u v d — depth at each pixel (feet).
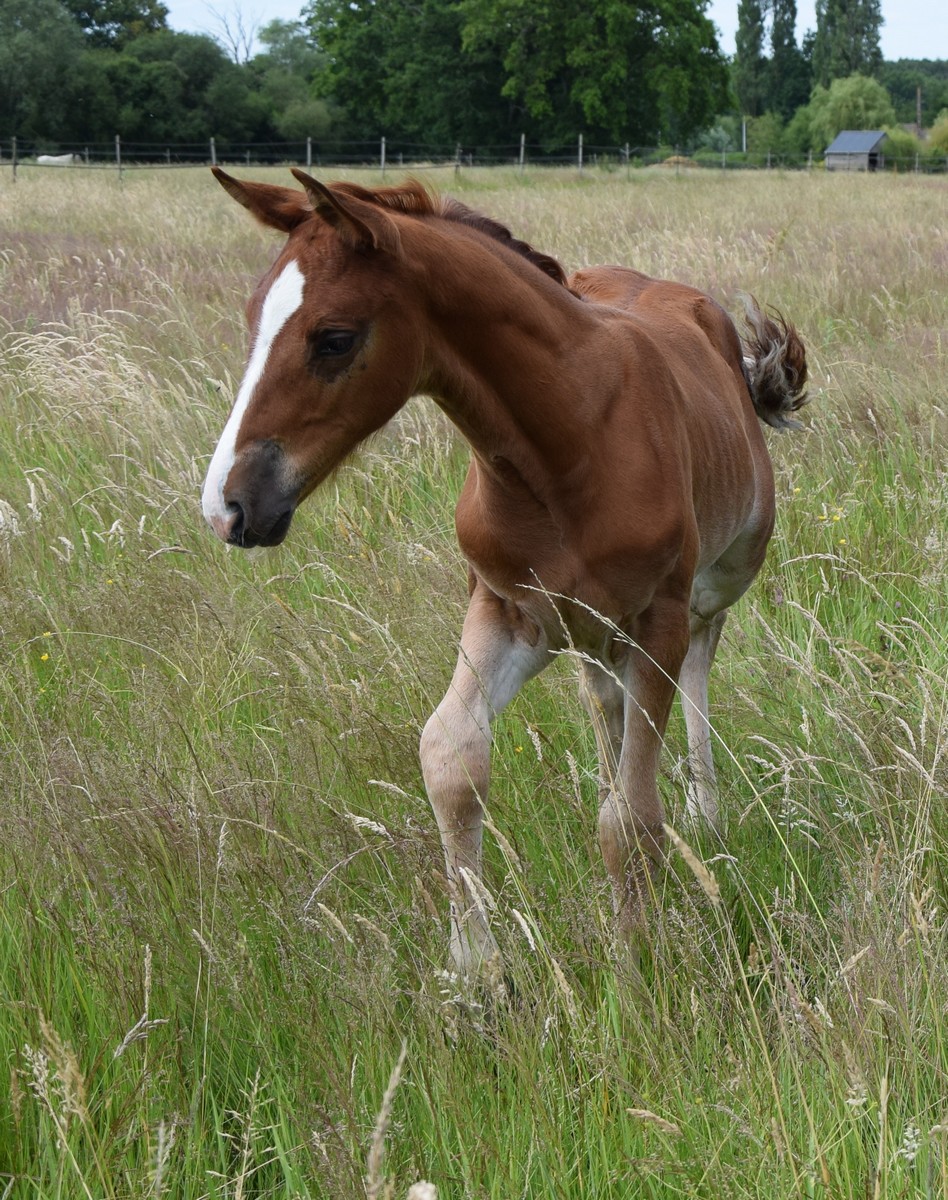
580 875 9.99
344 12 181.27
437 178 91.15
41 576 15.20
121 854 9.52
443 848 9.29
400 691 12.40
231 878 9.34
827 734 11.94
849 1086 7.15
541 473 9.11
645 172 107.24
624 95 161.68
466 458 19.01
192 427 18.76
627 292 12.69
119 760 10.73
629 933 8.98
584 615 9.57
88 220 49.85
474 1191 6.71
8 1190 7.01
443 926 8.82
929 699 10.37
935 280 34.53
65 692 12.69
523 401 8.95
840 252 39.32
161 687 12.15
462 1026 7.94
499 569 9.54
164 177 86.63
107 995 8.34
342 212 7.86
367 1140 7.15
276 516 7.88
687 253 35.99
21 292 29.43
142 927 8.82
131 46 193.16
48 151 160.45
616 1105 7.70
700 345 12.00
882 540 16.33
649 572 9.51
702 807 11.23
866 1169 6.88
